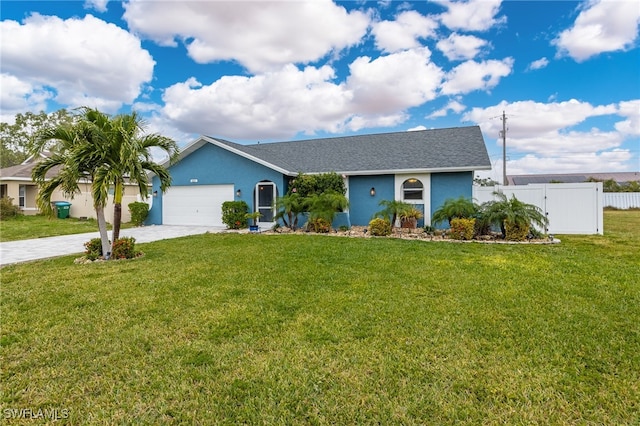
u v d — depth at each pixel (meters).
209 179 15.83
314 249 8.73
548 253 8.12
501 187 12.80
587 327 3.84
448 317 4.14
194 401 2.62
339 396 2.66
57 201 20.62
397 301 4.72
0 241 11.43
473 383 2.81
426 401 2.59
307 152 17.44
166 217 16.69
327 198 12.40
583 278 5.80
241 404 2.59
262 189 14.97
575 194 12.12
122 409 2.55
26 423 2.40
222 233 12.77
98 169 7.89
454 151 14.04
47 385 2.83
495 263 7.00
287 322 4.04
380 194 14.34
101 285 5.66
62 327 3.95
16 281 5.96
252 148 17.20
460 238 10.56
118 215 8.30
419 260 7.31
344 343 3.51
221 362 3.16
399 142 16.45
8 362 3.19
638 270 6.34
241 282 5.75
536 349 3.35
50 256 8.57
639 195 28.66
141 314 4.34
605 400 2.59
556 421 2.39
